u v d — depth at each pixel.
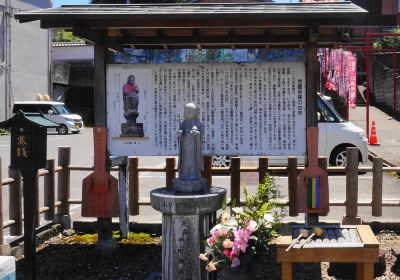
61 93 34.66
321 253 4.20
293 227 4.82
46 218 7.40
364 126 22.94
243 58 7.52
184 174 5.21
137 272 5.92
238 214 4.72
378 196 7.31
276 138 6.16
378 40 28.81
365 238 4.33
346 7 5.57
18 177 6.55
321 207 6.11
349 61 17.80
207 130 6.21
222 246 4.57
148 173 13.20
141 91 6.27
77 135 26.72
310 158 6.11
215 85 6.20
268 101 6.15
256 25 5.67
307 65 6.07
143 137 6.29
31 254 5.35
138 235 7.27
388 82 27.23
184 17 5.40
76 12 5.54
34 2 30.31
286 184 10.65
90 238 7.21
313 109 6.08
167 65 6.23
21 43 29.20
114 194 6.30
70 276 5.79
